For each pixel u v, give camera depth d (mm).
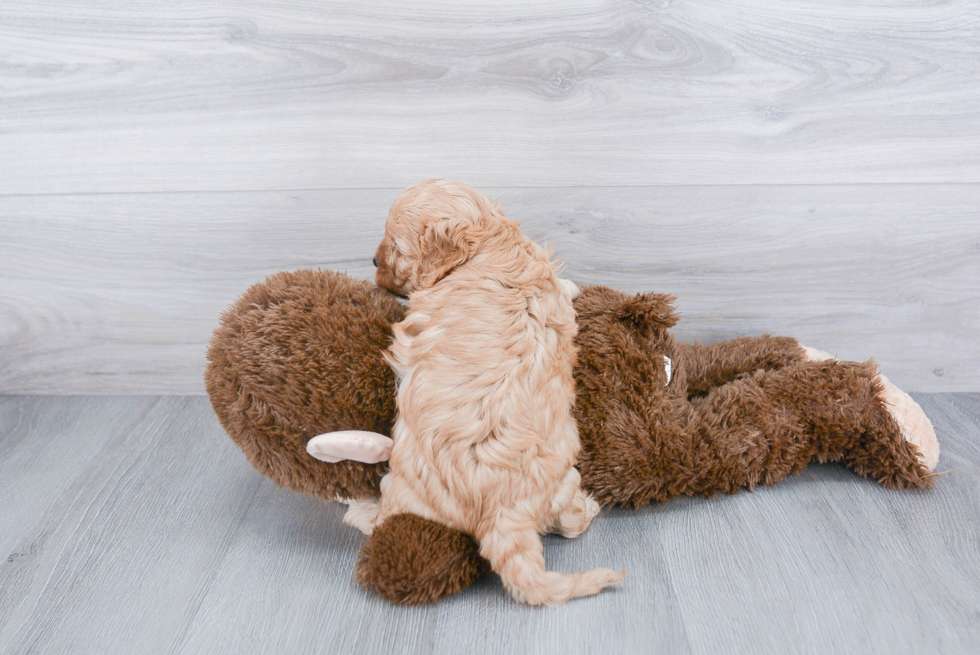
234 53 1339
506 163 1413
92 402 1620
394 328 1046
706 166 1417
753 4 1298
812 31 1320
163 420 1543
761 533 1162
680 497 1265
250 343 1051
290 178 1432
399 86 1356
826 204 1445
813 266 1503
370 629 973
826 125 1387
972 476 1312
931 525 1181
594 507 1185
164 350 1601
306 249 1492
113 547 1146
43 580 1071
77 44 1337
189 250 1494
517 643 945
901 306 1538
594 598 1024
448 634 963
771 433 1233
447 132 1390
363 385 1047
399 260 1078
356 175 1427
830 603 1011
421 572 980
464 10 1300
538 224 1462
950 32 1321
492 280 1023
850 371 1285
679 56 1336
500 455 972
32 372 1621
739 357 1435
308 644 949
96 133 1400
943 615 987
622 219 1459
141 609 1014
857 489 1282
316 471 1082
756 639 949
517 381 992
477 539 1006
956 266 1499
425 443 986
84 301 1548
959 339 1570
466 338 992
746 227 1468
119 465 1377
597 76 1348
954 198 1438
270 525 1206
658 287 1524
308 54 1338
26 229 1476
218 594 1042
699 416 1249
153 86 1364
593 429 1197
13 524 1200
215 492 1296
